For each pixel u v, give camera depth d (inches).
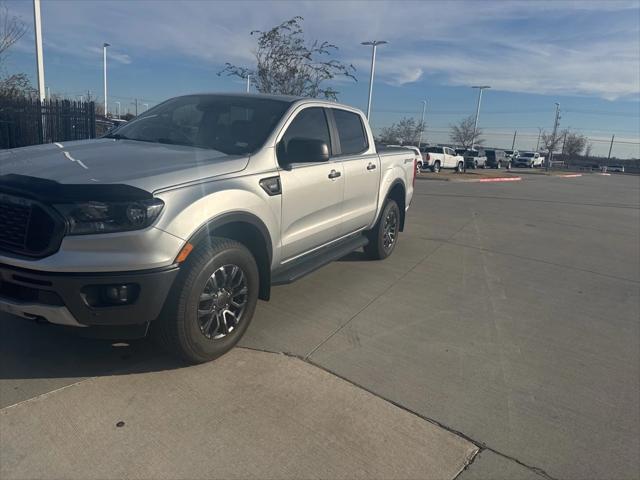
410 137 2266.2
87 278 108.7
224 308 135.6
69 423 106.8
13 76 558.6
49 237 108.6
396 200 267.6
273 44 552.7
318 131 185.6
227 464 97.7
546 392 134.6
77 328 117.9
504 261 281.7
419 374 138.8
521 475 100.6
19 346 139.2
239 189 135.0
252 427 109.3
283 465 98.3
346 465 99.6
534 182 1122.7
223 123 164.7
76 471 93.3
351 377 134.0
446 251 296.2
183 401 117.3
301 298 193.3
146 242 111.3
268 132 157.8
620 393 137.0
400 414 118.4
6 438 100.8
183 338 124.7
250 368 134.8
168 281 116.3
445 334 168.7
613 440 115.0
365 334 163.2
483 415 120.9
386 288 213.2
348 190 199.6
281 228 156.6
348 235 214.7
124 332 118.8
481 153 1987.0
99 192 108.6
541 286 236.4
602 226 451.5
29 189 110.1
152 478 92.8
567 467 104.3
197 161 134.9
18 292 115.6
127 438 103.2
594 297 224.8
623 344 171.9
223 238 132.1
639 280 261.0
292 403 119.5
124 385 122.7
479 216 459.2
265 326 163.5
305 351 147.3
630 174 2677.2
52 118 487.5
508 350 159.8
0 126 458.0
